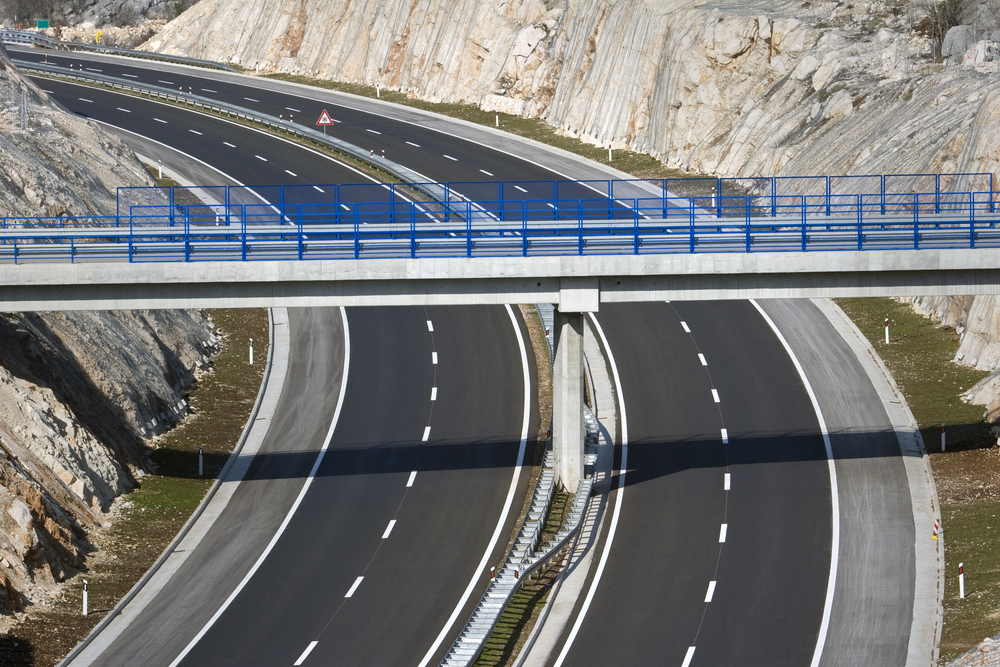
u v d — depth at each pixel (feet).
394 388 212.84
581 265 162.20
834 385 209.15
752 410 200.54
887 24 304.91
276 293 162.91
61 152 253.03
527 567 144.15
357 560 155.74
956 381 206.90
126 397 187.83
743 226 175.01
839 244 171.42
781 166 285.43
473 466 182.80
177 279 159.33
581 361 171.83
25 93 276.21
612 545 159.02
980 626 133.39
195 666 130.82
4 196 215.10
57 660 131.13
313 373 221.05
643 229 181.16
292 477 181.16
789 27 307.37
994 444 182.70
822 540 158.10
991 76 256.32
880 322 234.99
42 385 168.76
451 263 161.07
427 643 134.92
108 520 163.43
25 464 154.40
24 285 158.92
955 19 293.84
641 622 139.33
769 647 132.67
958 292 164.86
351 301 163.84
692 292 165.37
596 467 182.39
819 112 290.35
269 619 141.28
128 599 146.10
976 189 222.07
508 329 236.84
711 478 177.17
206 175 308.40
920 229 186.60
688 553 155.74
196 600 146.41
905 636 134.10
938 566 150.51
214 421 201.16
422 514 168.14
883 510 165.78
